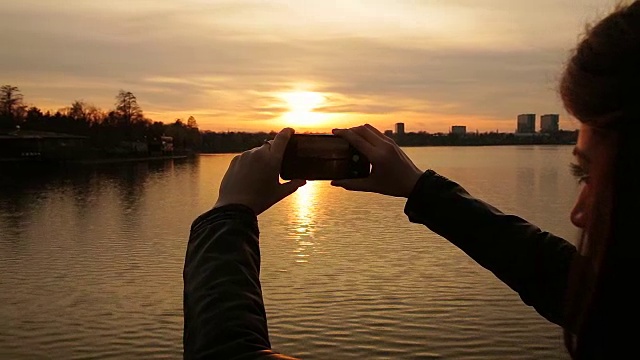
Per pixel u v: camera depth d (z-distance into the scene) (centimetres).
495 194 5512
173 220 4053
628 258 85
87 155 11381
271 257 2662
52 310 1866
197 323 114
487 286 2011
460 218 160
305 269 2402
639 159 85
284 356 107
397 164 164
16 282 2255
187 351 114
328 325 1672
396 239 3062
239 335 110
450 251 2639
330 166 161
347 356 1470
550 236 155
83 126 12775
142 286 2162
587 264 92
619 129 87
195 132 18188
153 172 9194
